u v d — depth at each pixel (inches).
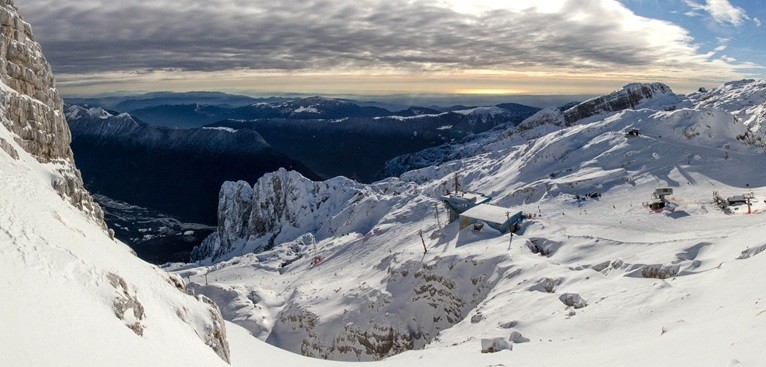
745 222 3417.8
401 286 4384.8
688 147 5546.3
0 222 821.2
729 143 5600.4
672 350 1072.8
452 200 5595.5
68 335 691.4
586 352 1560.0
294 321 4731.8
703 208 4018.2
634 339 1561.3
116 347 767.1
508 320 2503.7
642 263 2815.0
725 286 1780.3
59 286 777.6
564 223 4379.9
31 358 594.9
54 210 1094.4
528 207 5113.2
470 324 2859.3
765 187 4365.2
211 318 1406.3
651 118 6520.7
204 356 1084.5
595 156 6072.8
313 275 5999.0
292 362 1909.4
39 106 1691.7
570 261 3531.0
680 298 1886.1
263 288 5935.0
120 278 970.7
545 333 2044.8
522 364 1565.0
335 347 4286.4
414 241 5674.2
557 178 5762.8
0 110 1509.6
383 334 4119.1
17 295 676.1
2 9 1678.2
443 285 4062.5
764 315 983.0
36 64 1750.7
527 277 3280.0
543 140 7554.1
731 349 852.0
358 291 4677.7
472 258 4010.8
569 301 2420.0
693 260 2608.3
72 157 1866.4
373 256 5880.9
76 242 976.9
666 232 3639.3
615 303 2116.1
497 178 7352.4
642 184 4985.2
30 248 810.2
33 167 1419.8
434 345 2743.6
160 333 991.0
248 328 4845.0
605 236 3789.4
